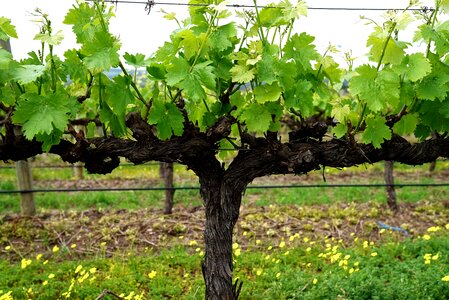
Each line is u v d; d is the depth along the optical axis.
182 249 7.88
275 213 9.80
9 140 3.71
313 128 3.93
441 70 3.67
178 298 5.88
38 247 8.08
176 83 3.38
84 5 3.41
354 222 9.28
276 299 5.68
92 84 3.85
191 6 3.52
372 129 3.73
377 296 5.28
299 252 7.47
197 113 4.04
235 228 8.96
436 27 3.64
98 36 3.31
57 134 3.57
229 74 3.57
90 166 3.89
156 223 9.05
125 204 11.09
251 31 3.61
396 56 3.40
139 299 5.39
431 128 3.90
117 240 8.44
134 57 3.62
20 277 6.61
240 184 4.05
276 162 3.97
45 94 3.51
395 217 9.70
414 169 15.69
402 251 7.37
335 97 4.26
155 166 16.50
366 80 3.45
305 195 11.78
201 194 4.21
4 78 3.35
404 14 3.28
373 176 14.54
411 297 5.25
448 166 16.17
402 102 3.71
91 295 5.89
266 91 3.49
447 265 6.24
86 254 7.88
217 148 4.00
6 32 3.43
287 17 3.51
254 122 3.59
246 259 7.09
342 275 6.16
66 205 11.12
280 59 3.48
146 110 3.83
